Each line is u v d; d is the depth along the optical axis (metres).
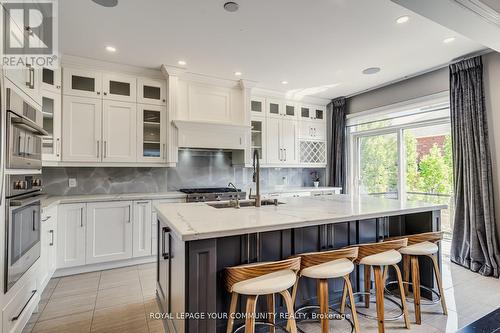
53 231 2.79
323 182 5.49
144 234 3.40
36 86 2.19
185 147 3.80
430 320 2.13
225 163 4.55
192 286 1.45
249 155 4.21
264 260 1.92
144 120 3.62
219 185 4.49
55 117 3.08
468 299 2.46
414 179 4.21
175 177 4.14
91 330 2.00
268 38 2.81
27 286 1.94
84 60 3.24
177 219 1.75
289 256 1.94
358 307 2.32
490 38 2.31
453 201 3.62
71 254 3.01
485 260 3.00
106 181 3.69
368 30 2.66
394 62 3.45
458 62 3.32
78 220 3.06
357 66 3.59
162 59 3.32
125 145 3.48
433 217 2.51
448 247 3.81
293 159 4.92
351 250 1.80
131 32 2.66
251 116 4.48
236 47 3.02
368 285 2.32
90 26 2.54
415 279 2.11
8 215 1.60
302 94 4.85
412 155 4.25
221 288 1.77
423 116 4.05
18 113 1.74
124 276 3.03
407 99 4.07
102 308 2.32
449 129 3.78
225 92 4.12
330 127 5.38
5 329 1.57
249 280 1.49
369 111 4.63
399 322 2.10
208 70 3.71
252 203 2.56
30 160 1.99
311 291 2.16
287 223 1.68
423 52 3.16
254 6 2.24
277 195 4.49
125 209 3.30
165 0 2.15
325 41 2.88
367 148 4.93
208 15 2.37
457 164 3.31
